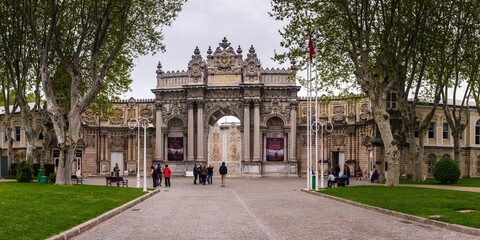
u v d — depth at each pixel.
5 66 41.25
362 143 61.91
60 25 36.94
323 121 66.50
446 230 14.86
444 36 37.62
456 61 39.50
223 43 67.12
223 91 66.38
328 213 19.81
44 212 17.39
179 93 67.31
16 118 71.56
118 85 45.84
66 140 34.38
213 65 67.12
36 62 40.69
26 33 38.19
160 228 15.53
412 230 14.88
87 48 39.91
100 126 68.31
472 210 18.80
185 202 25.62
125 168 69.62
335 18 37.03
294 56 38.53
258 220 17.44
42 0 34.19
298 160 67.25
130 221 17.38
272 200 26.67
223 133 65.12
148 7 35.50
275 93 66.62
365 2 33.88
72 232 13.76
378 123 35.69
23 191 27.00
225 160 64.50
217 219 17.86
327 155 66.31
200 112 65.38
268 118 66.25
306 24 37.12
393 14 33.78
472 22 38.72
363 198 25.22
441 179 41.38
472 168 63.31
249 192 33.91
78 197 24.45
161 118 67.31
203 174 45.09
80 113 35.16
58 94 43.44
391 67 36.84
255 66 65.88
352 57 35.84
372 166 56.59
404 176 54.56
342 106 65.94
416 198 24.03
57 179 34.56
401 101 43.47
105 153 68.50
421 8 34.00
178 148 66.81
